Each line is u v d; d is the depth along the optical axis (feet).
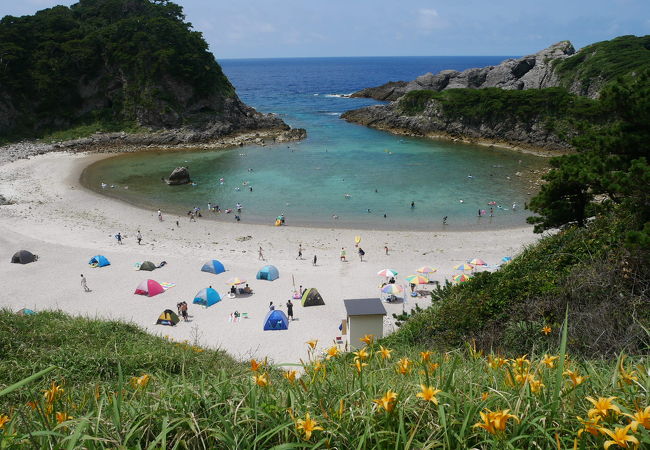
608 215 45.32
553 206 68.44
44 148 265.75
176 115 304.50
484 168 230.68
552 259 42.39
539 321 32.22
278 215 165.27
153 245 132.05
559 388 10.30
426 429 10.61
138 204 174.70
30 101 297.12
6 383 26.40
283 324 83.82
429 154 264.52
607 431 8.37
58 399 12.82
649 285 27.04
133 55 308.81
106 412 11.39
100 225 148.77
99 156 255.50
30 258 113.80
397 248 133.49
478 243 136.98
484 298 40.73
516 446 9.85
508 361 15.26
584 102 260.83
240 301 97.04
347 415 10.89
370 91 536.83
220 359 40.29
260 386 12.26
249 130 327.67
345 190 194.59
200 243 136.15
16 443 9.83
